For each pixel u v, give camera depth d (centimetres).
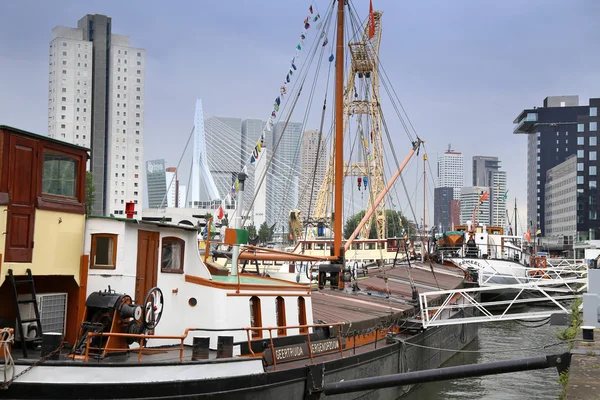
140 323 1573
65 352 1548
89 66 14562
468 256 7519
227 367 1605
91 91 14650
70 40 14362
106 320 1558
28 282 1464
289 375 1795
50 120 14625
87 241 1628
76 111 14388
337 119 3550
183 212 7862
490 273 6412
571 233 18338
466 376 1530
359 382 1623
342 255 3509
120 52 15025
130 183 15012
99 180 14812
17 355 1459
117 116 14925
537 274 7775
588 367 1842
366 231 7294
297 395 1831
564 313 3109
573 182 18275
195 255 1891
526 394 3045
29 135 1465
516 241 8575
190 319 1850
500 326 5616
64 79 14288
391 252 7031
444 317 3800
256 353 1844
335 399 2044
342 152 3550
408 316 3138
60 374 1384
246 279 2161
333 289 3434
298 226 6469
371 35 3853
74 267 1583
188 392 1505
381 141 6650
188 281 1867
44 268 1495
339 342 2242
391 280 4497
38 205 1476
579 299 3419
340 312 2631
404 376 1576
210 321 1823
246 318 1873
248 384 1639
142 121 15250
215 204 10888
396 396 2819
